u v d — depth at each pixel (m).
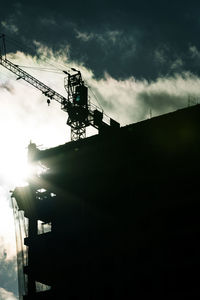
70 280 64.94
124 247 62.38
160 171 63.22
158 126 63.50
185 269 57.34
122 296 59.97
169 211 61.16
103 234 64.75
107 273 62.38
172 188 61.75
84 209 67.56
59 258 66.69
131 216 63.44
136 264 60.72
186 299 55.84
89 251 64.81
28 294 67.25
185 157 62.00
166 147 63.59
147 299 58.16
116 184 66.12
